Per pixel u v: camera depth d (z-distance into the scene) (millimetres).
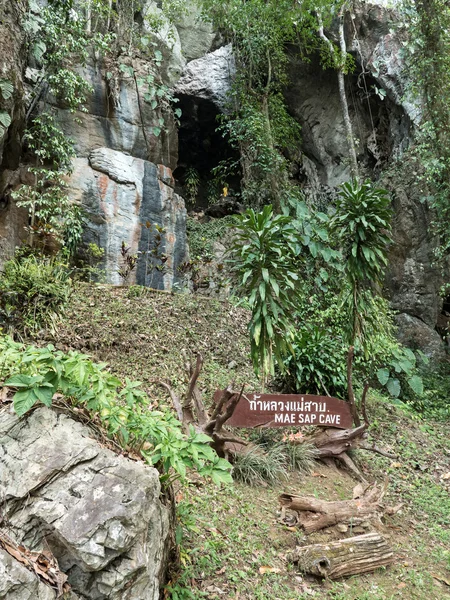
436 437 6340
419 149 9344
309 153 13133
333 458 4887
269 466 4324
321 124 12680
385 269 10320
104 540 2023
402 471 5250
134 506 2131
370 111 11734
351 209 5219
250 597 2936
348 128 10344
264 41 11242
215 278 9188
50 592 1909
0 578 1824
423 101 9562
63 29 8266
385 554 3553
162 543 2367
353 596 3178
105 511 2080
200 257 9711
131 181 9188
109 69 9352
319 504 3764
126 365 5641
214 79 12242
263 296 4340
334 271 7719
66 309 6070
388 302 9234
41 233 7379
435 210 9570
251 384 6172
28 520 2049
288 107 12891
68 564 2033
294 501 3789
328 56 10992
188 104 12547
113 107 9320
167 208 9766
